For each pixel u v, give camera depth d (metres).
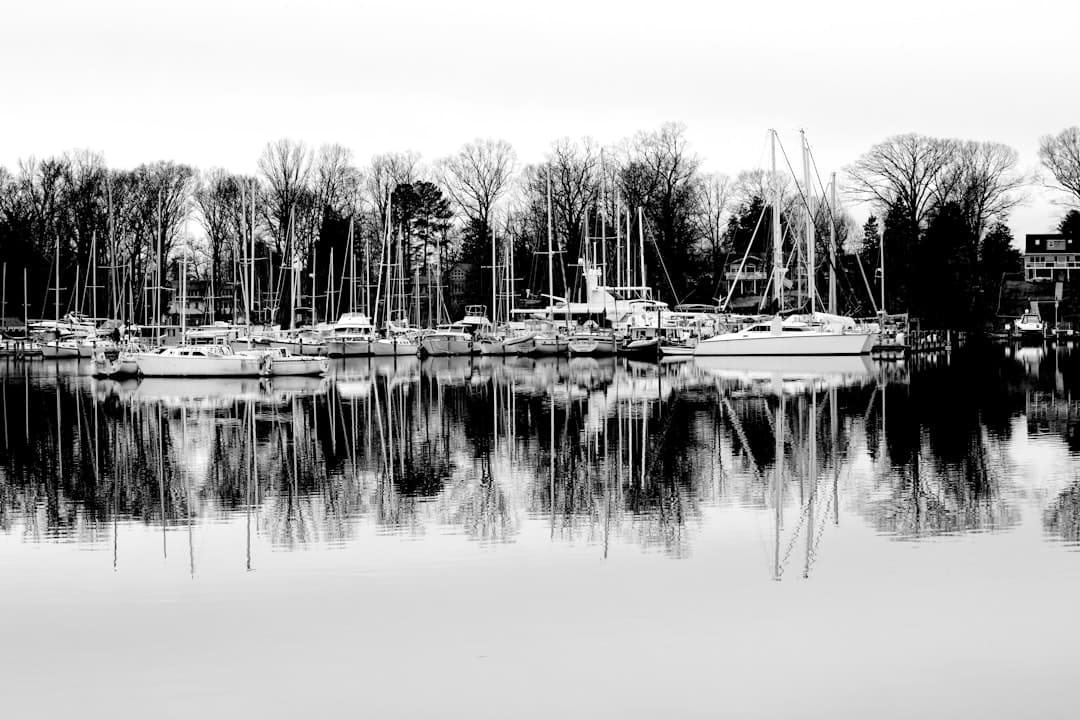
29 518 23.88
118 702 14.09
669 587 18.17
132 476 29.38
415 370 73.25
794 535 21.42
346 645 15.81
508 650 15.57
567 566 19.45
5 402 50.41
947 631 16.05
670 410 43.78
